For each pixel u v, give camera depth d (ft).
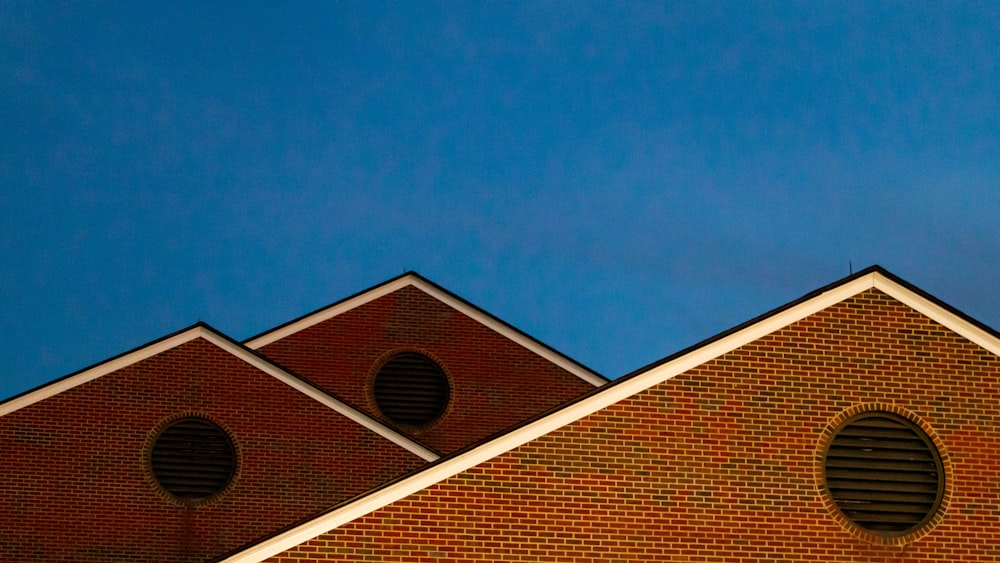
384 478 82.53
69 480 79.87
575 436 57.41
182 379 82.94
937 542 57.36
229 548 79.87
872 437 58.90
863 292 60.49
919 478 58.39
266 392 83.41
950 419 59.06
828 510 57.47
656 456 57.47
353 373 99.76
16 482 79.36
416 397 99.91
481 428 99.35
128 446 81.15
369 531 55.21
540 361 101.86
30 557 77.97
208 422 82.38
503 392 100.58
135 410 81.92
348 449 82.89
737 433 58.13
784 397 58.80
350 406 83.71
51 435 80.64
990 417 59.16
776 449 58.13
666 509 56.85
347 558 54.80
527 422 57.26
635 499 56.85
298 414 83.20
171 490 80.74
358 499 55.42
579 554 55.93
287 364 99.14
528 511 56.24
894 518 57.82
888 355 59.72
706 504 57.11
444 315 102.27
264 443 82.28
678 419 58.08
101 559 78.64
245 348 83.87
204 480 81.20
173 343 83.56
